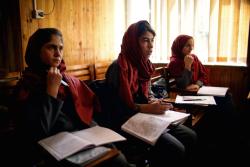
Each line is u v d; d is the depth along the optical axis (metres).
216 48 2.77
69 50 2.94
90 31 3.17
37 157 1.08
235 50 2.67
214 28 2.74
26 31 2.47
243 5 2.57
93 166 0.87
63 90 1.32
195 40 2.86
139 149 1.40
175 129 1.56
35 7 2.49
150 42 1.70
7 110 1.25
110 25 3.45
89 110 1.41
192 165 1.88
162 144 1.37
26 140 1.13
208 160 1.99
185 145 1.54
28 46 1.29
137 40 1.68
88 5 3.10
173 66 2.44
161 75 2.30
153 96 1.96
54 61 1.26
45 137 1.13
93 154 0.93
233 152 2.11
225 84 2.77
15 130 1.18
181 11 2.88
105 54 3.44
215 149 2.16
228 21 2.66
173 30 2.96
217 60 2.78
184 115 1.49
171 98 2.00
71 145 0.97
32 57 1.29
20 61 2.45
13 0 2.36
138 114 1.44
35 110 1.14
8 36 2.38
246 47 2.64
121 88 1.58
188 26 2.88
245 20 2.59
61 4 2.78
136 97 1.72
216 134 2.31
